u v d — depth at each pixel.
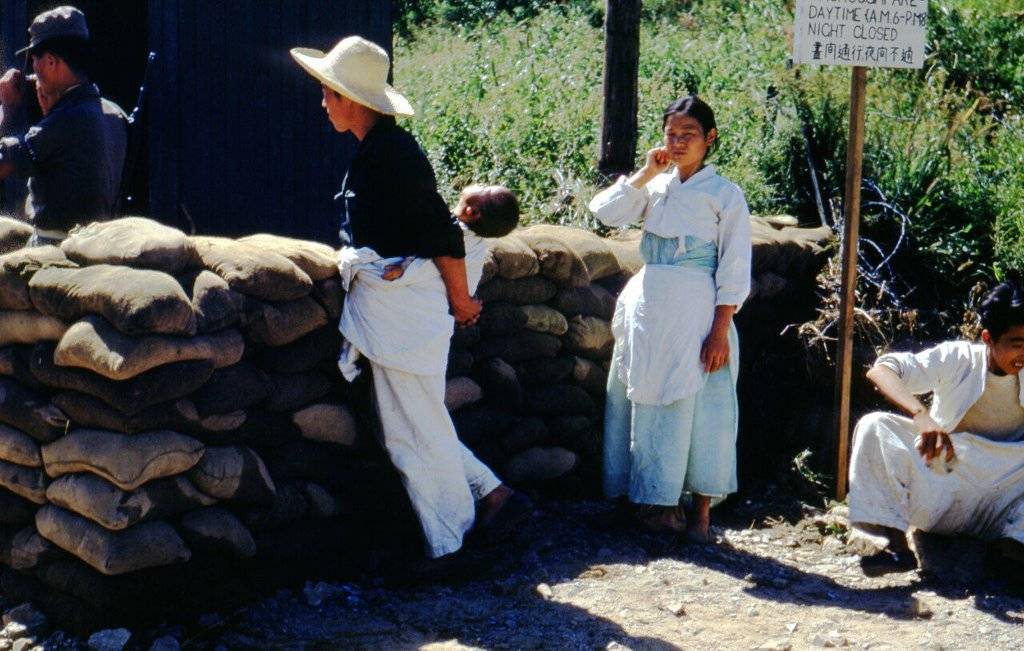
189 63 7.12
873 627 4.18
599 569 4.61
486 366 4.86
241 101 7.36
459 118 10.54
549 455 5.13
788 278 6.20
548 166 9.12
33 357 3.89
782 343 6.14
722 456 4.87
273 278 4.02
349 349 4.21
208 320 3.84
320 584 4.26
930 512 4.66
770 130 7.94
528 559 4.64
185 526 3.87
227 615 4.04
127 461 3.69
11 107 5.55
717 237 4.77
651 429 4.82
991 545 4.70
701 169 4.82
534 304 5.03
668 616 4.21
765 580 4.58
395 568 4.45
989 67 9.93
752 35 12.11
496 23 17.41
